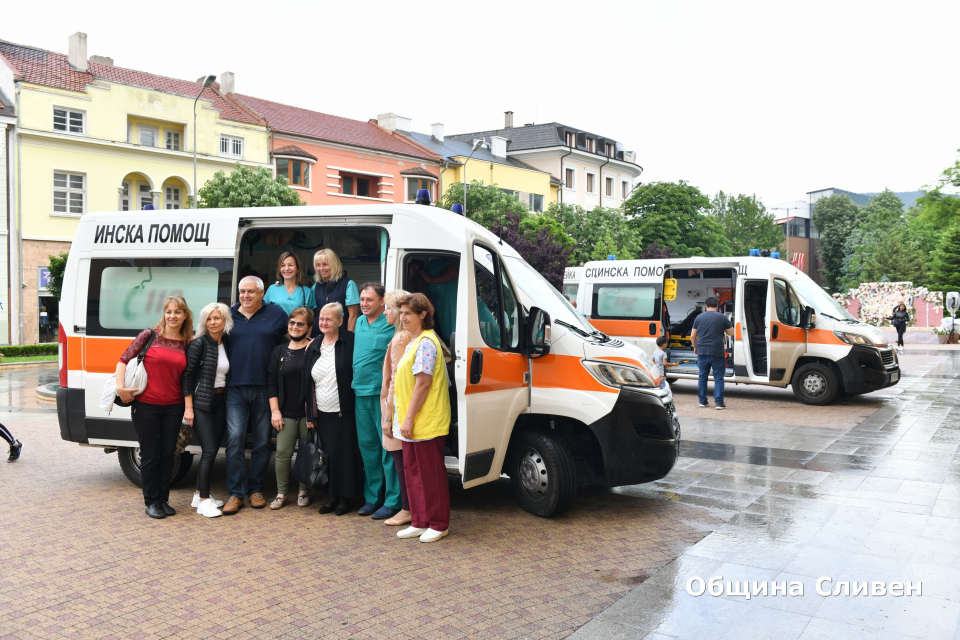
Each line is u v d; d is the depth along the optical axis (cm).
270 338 598
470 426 534
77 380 665
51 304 2983
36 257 2897
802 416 1112
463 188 3772
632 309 1389
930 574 455
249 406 610
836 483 693
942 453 828
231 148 3444
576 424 591
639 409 574
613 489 674
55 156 2925
